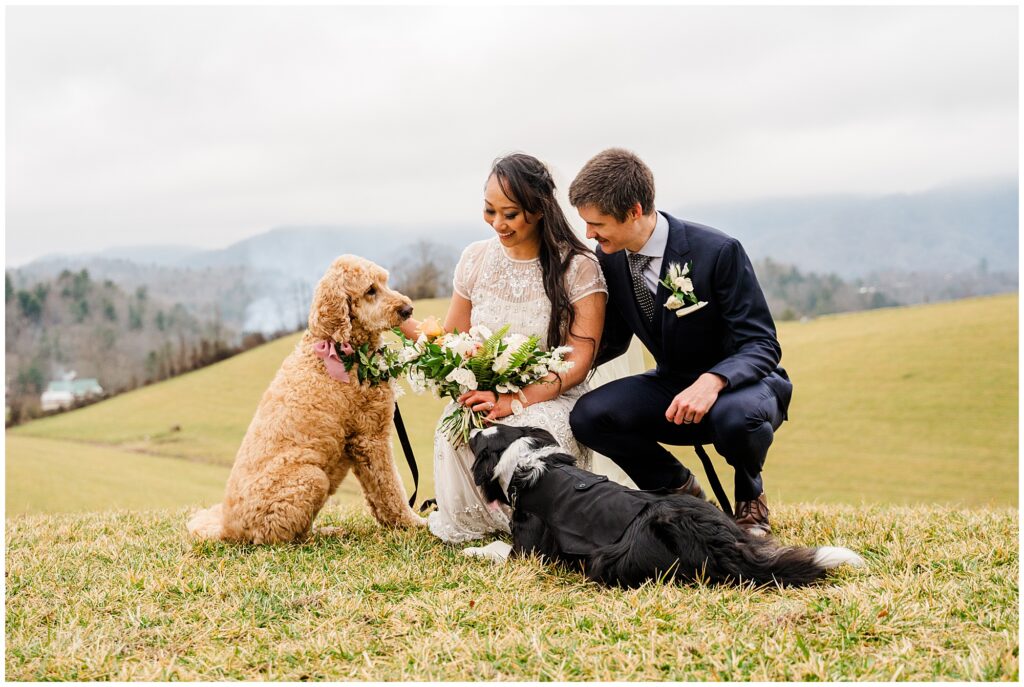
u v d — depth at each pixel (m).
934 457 25.50
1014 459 24.92
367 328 4.48
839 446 27.34
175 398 40.53
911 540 3.73
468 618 2.92
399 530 4.52
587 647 2.61
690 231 4.14
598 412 4.19
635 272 4.22
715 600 2.92
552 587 3.29
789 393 4.18
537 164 4.22
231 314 52.28
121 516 5.44
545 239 4.28
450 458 4.18
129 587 3.41
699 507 3.29
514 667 2.50
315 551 3.98
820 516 4.59
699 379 3.91
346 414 4.41
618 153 4.00
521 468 3.65
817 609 2.80
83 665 2.61
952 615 2.79
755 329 4.07
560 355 4.04
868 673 2.35
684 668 2.44
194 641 2.81
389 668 2.55
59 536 4.66
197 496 25.47
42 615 3.11
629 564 3.20
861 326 40.38
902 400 30.23
